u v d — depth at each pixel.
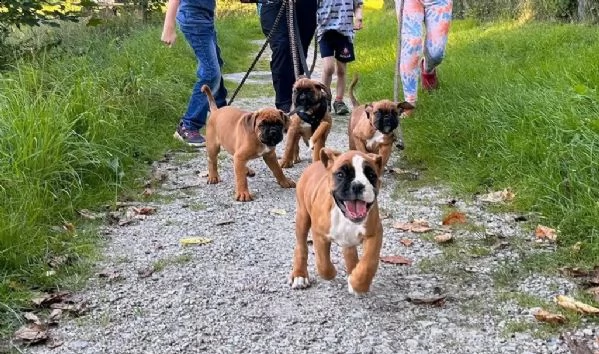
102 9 7.00
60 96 3.38
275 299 1.97
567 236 2.26
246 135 2.79
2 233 2.10
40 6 4.29
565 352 1.66
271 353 1.70
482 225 2.46
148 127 3.77
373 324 1.82
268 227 2.52
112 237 2.43
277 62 3.94
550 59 4.17
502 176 2.80
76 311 1.90
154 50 5.26
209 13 3.53
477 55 5.09
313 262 2.21
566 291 1.95
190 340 1.76
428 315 1.86
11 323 1.81
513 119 3.06
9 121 2.79
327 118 3.27
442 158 3.13
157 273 2.14
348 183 1.78
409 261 2.19
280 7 3.89
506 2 8.01
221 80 3.84
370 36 7.77
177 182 3.07
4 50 4.35
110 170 2.96
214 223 2.56
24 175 2.50
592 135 2.58
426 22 3.73
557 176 2.54
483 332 1.77
